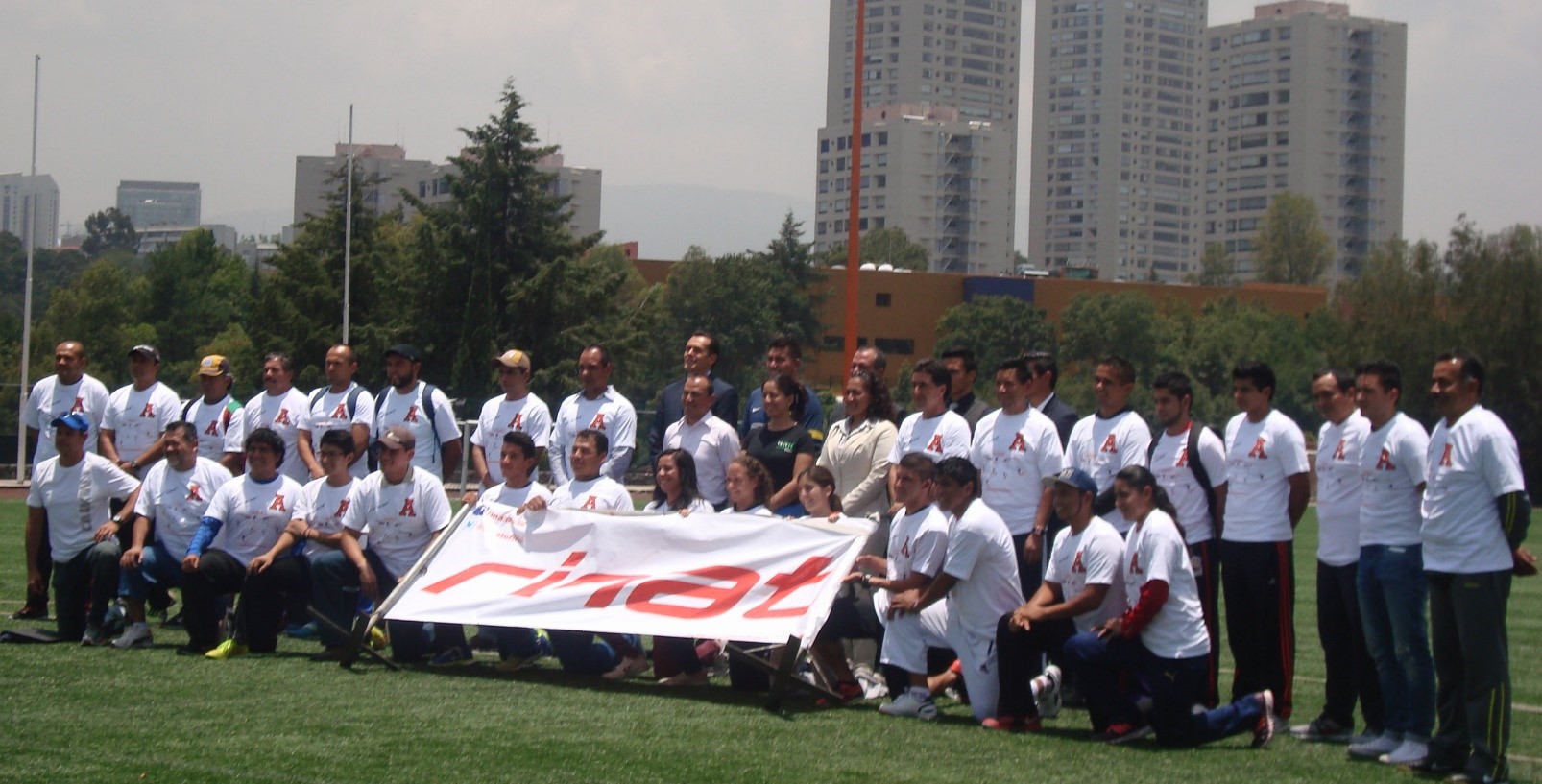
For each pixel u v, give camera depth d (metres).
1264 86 164.75
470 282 45.06
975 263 157.00
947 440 9.39
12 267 114.56
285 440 11.61
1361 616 7.73
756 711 8.17
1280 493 8.31
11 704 7.78
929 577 8.30
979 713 8.17
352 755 6.75
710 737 7.38
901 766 6.89
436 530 9.98
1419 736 7.36
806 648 8.24
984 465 9.36
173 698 8.08
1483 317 46.81
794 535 8.80
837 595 8.81
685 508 9.58
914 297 72.56
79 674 8.77
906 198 154.38
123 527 10.91
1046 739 7.73
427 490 9.98
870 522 8.73
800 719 8.00
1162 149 183.00
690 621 8.69
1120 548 7.93
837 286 71.56
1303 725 8.54
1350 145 163.00
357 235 50.91
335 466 9.99
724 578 8.83
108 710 7.68
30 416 12.25
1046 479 9.09
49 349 60.84
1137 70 180.50
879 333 72.19
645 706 8.19
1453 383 7.04
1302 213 122.31
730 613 8.63
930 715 8.24
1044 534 9.12
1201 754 7.46
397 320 46.50
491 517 9.64
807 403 10.36
